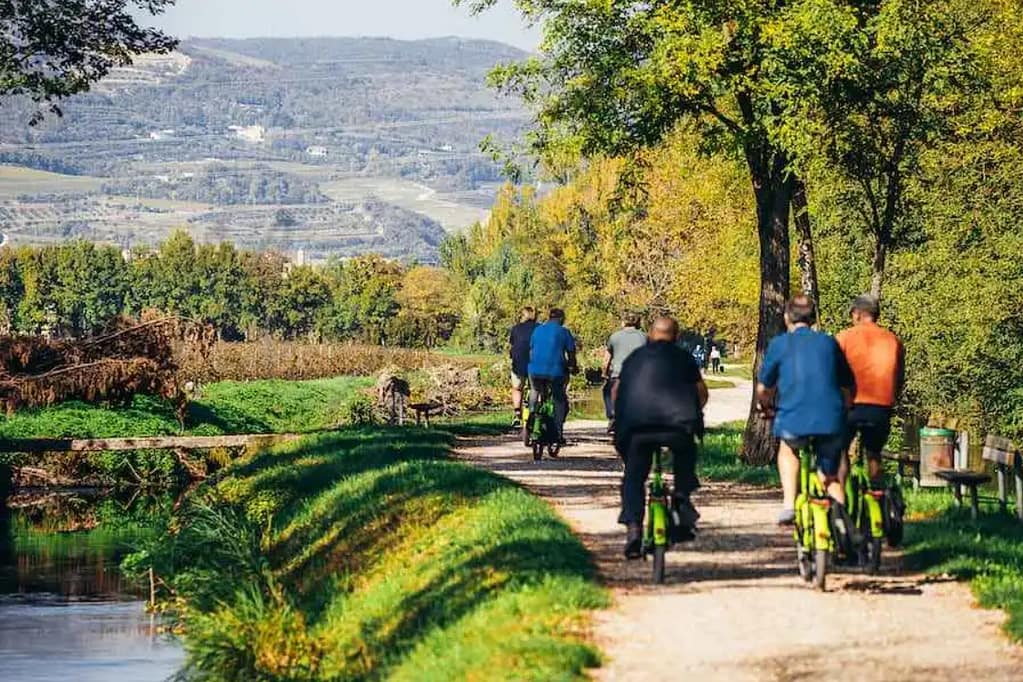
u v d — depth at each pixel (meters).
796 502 23.84
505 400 110.88
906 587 23.42
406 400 88.94
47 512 63.53
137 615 40.38
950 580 23.98
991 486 52.84
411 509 34.19
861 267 70.62
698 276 107.00
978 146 56.56
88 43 67.00
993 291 60.91
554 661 18.34
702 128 50.47
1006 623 20.48
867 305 26.23
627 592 22.89
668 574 24.42
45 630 38.09
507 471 43.25
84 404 78.44
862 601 22.36
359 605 27.83
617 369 47.16
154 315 79.00
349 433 60.91
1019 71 53.19
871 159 46.97
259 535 41.97
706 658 18.88
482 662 18.88
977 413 65.38
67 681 31.83
